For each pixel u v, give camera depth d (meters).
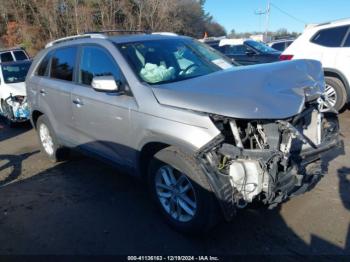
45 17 35.88
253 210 3.56
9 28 37.72
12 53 14.84
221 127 2.82
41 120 5.34
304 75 3.37
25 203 4.14
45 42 35.91
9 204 4.15
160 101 3.12
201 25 62.25
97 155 4.20
